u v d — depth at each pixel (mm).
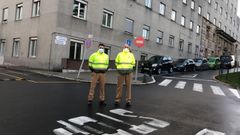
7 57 30422
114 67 28672
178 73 30859
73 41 25297
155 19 36531
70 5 24891
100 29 27875
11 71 21094
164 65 28688
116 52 30016
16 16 29797
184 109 10430
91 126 7457
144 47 34562
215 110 10641
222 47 63625
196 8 48688
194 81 22469
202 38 51625
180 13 43062
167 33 39531
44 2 25344
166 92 14844
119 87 10383
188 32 45938
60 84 14812
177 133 7297
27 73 20141
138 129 7457
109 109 9539
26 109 8734
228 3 67938
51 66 23969
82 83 16219
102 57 10195
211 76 28656
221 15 62812
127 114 9023
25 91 11828
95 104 10164
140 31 33719
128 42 19766
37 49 25703
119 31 30359
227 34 63000
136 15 32938
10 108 8766
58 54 23875
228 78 26359
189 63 34281
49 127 7129
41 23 25516
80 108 9344
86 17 26359
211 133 7516
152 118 8711
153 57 28922
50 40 24203
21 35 28406
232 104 12344
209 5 55000
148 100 11820
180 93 14836
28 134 6523
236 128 8156
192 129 7770
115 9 29688
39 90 12281
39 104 9508
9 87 12680
